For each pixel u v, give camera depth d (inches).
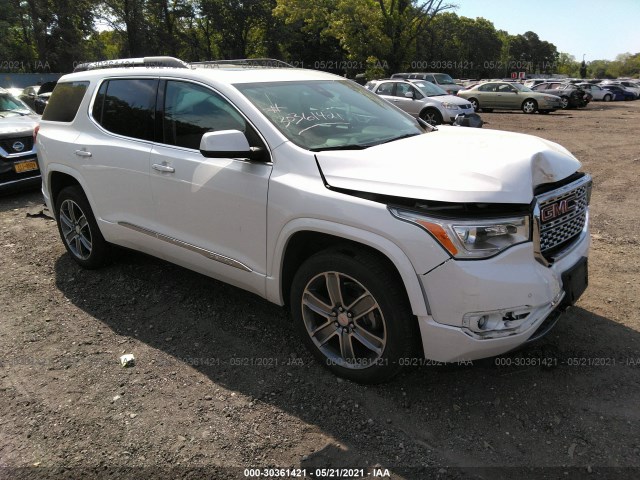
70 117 181.8
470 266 98.8
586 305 157.1
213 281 178.5
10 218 264.4
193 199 138.9
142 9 1807.3
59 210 192.2
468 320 100.3
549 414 110.9
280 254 122.6
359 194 108.6
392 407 114.0
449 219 99.1
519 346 106.5
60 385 124.0
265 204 122.5
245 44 2132.1
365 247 111.7
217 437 106.5
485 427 107.7
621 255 199.6
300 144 123.6
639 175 357.1
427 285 101.0
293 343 140.2
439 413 111.9
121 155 157.6
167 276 183.3
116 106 165.3
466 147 121.3
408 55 1240.2
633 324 145.7
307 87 149.1
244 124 130.1
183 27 2041.1
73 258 195.0
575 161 126.5
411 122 160.1
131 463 100.1
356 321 117.2
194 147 140.9
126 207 160.9
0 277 186.9
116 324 152.3
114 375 127.6
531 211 103.3
